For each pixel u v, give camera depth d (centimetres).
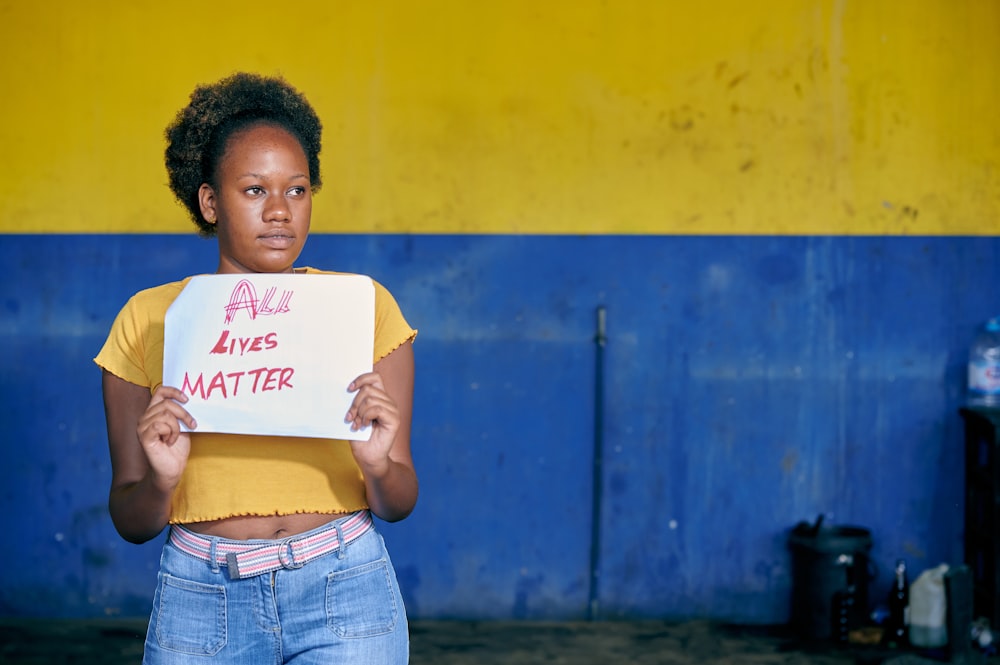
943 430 491
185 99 486
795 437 493
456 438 493
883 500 493
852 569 468
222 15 484
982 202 487
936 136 486
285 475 181
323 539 181
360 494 187
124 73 486
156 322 190
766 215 488
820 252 489
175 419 174
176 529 185
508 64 485
